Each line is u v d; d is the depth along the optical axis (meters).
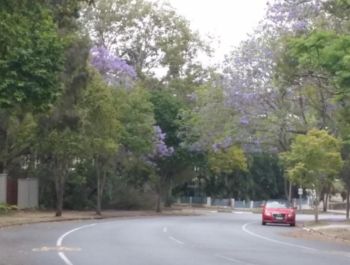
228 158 69.88
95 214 48.69
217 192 89.50
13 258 18.03
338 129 41.78
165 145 59.22
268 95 45.75
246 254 20.55
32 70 17.67
